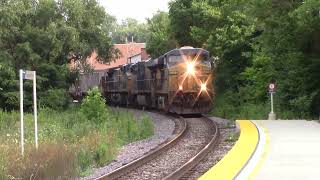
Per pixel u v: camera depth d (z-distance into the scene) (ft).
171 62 118.01
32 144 55.26
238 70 141.08
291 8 95.40
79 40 141.79
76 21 142.82
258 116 102.47
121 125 86.99
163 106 127.34
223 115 117.50
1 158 45.55
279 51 104.06
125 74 182.60
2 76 124.98
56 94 133.08
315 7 84.38
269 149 51.39
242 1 101.96
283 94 104.01
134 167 51.37
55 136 69.51
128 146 72.23
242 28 134.00
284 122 80.43
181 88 115.24
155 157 58.49
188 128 88.63
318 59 97.25
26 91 129.80
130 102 177.88
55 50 131.34
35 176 42.83
